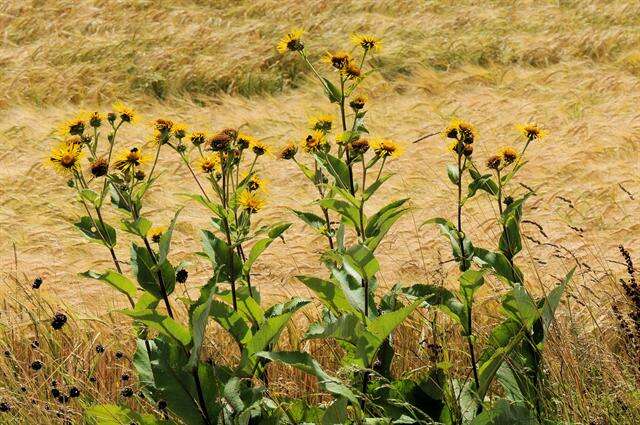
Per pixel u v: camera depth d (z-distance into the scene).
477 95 17.80
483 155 13.38
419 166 12.68
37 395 5.47
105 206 11.27
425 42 22.55
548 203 10.38
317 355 6.20
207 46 21.50
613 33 22.27
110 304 7.06
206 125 15.36
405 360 5.99
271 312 4.37
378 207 10.86
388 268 7.86
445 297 4.52
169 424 3.98
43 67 18.59
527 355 4.68
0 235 9.88
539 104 16.91
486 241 8.69
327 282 4.27
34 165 12.56
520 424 4.00
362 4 25.95
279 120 15.52
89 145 4.44
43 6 25.33
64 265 8.57
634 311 5.50
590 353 5.42
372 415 4.41
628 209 10.28
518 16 25.41
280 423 4.17
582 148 13.09
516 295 4.34
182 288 7.77
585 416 4.66
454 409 4.38
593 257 7.88
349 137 4.72
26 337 6.50
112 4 24.94
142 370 3.97
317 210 10.92
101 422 4.03
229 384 3.91
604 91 17.89
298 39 4.90
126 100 18.22
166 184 12.21
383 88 18.25
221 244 4.23
